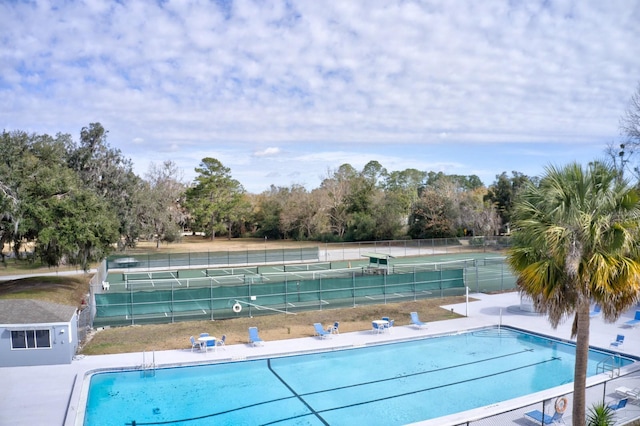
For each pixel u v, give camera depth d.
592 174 10.62
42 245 32.44
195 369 20.12
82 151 53.12
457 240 68.75
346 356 22.12
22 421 14.50
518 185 79.75
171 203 84.06
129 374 19.47
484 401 17.19
